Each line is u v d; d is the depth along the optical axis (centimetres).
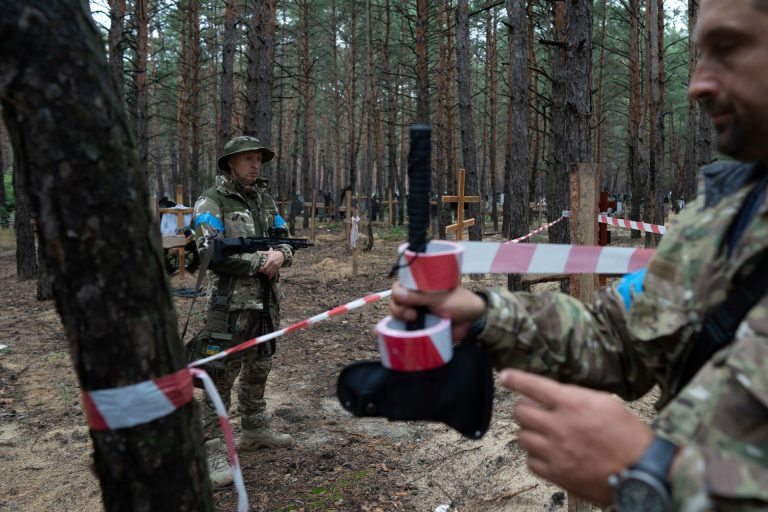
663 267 96
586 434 73
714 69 80
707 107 83
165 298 106
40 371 565
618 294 108
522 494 305
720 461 68
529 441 77
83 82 92
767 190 86
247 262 337
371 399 101
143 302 100
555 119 919
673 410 76
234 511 312
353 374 104
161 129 3281
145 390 102
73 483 361
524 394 78
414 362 99
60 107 90
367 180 2203
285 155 3042
